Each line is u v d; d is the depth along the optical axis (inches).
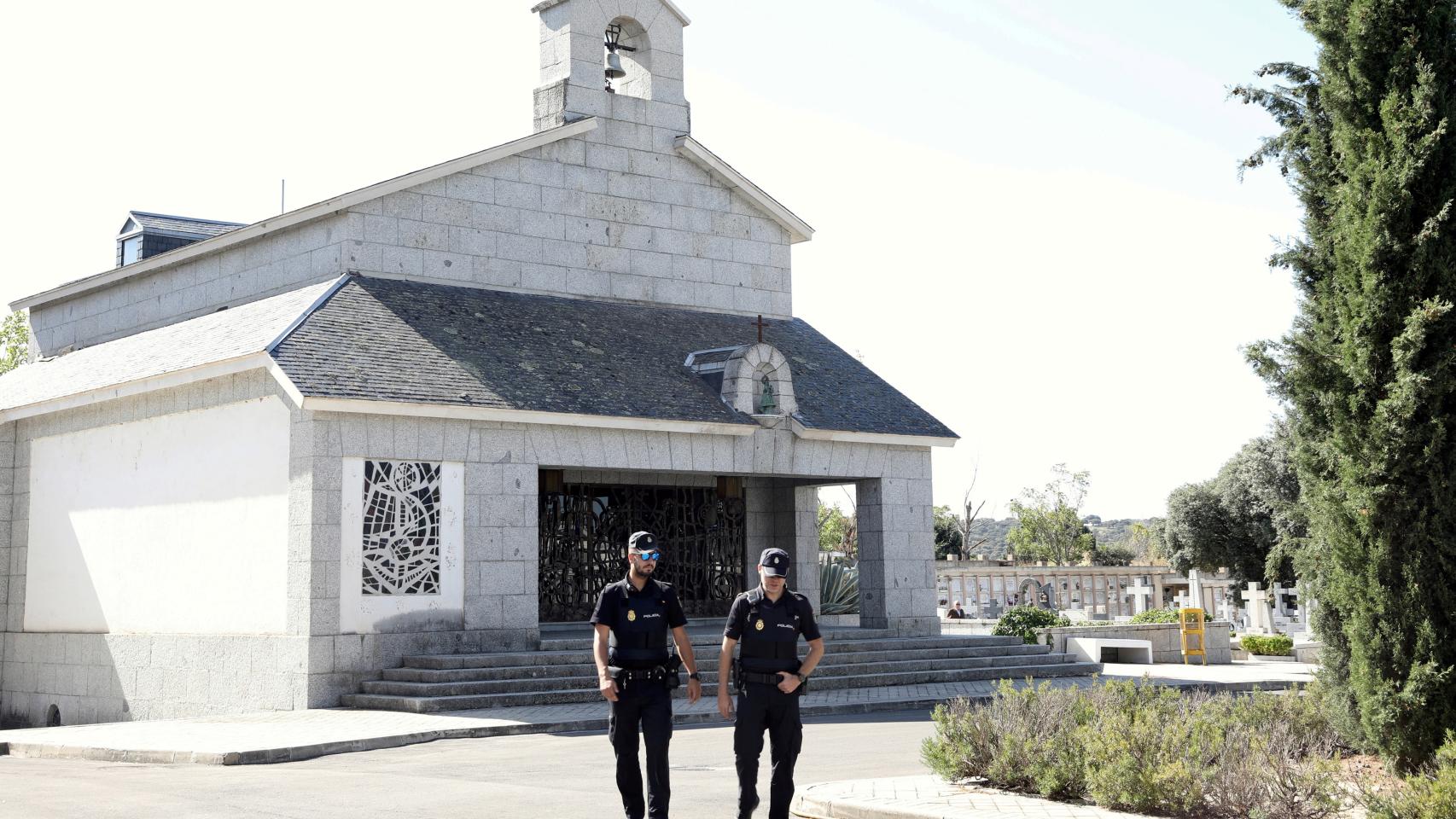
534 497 1017.5
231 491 989.2
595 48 1291.8
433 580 959.0
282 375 913.5
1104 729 488.4
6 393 1294.3
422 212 1167.0
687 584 1268.5
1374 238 532.4
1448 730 481.1
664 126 1328.7
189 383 1029.8
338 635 910.4
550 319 1176.2
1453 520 514.6
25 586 1214.3
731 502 1311.5
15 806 518.9
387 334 1022.4
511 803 505.0
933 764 536.1
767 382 1170.0
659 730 430.9
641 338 1213.7
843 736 744.3
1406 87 542.9
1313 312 577.3
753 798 426.0
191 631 1016.9
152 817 483.5
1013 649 1199.6
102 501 1129.4
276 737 731.4
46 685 1165.1
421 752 687.1
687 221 1336.1
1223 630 1389.0
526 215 1226.6
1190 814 442.3
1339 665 551.5
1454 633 510.9
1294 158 591.2
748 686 430.9
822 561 1699.1
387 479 944.9
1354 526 533.0
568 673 946.7
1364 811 442.3
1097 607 2102.6
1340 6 559.5
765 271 1391.5
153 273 1344.7
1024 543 3437.5
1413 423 518.6
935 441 1261.1
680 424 1088.8
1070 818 439.8
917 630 1237.1
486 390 997.2
